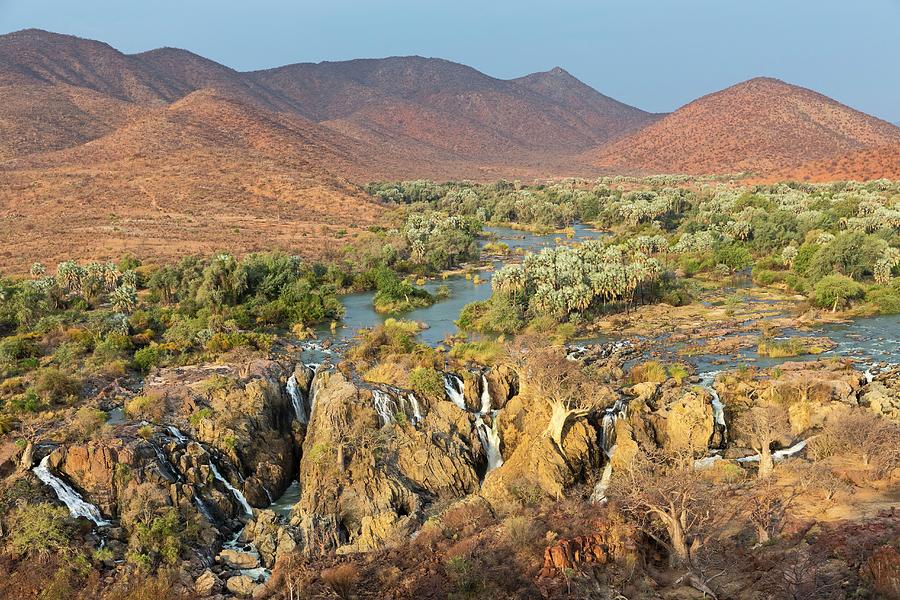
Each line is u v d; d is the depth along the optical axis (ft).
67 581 170.91
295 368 287.07
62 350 318.04
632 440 234.38
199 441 232.53
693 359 339.57
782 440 236.84
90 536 189.47
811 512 169.89
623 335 388.78
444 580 152.05
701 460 231.71
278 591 163.43
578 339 383.24
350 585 159.63
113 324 354.95
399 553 172.14
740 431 245.04
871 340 363.35
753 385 276.62
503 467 231.91
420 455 233.76
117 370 293.64
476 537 169.17
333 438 233.14
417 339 383.24
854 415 220.43
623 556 150.92
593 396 240.94
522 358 273.54
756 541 157.58
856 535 149.48
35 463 205.67
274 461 240.73
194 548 193.67
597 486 221.66
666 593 139.64
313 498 212.02
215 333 349.82
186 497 206.08
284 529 200.75
